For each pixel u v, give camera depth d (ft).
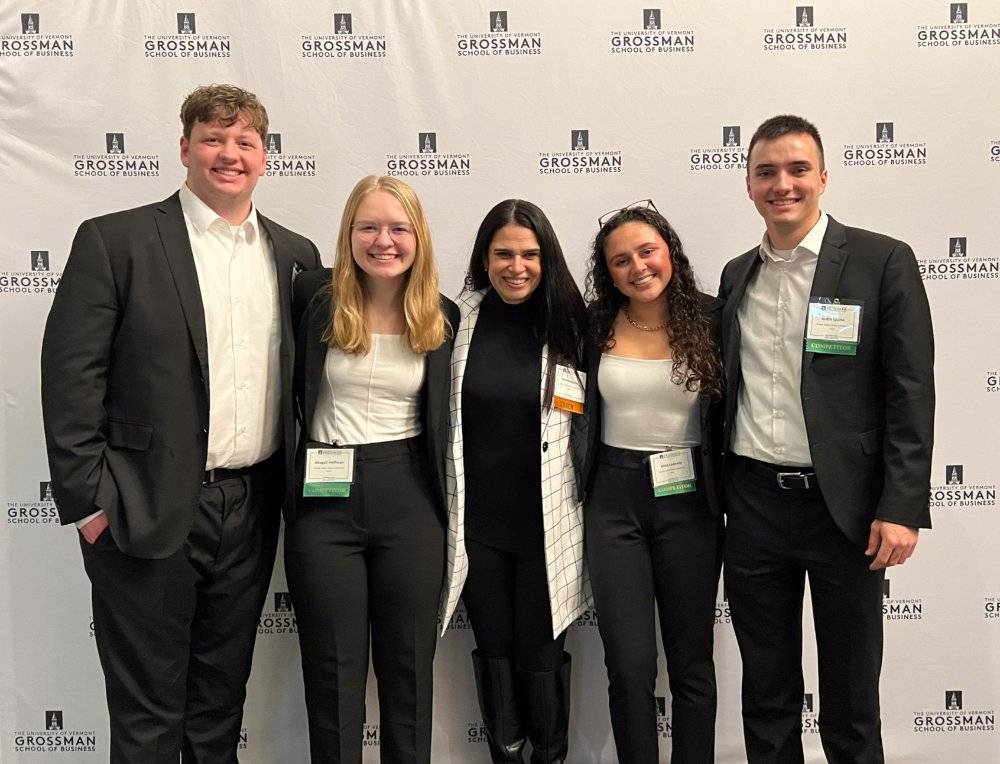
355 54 7.73
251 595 6.60
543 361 6.65
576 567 6.84
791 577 6.54
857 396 6.06
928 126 7.74
